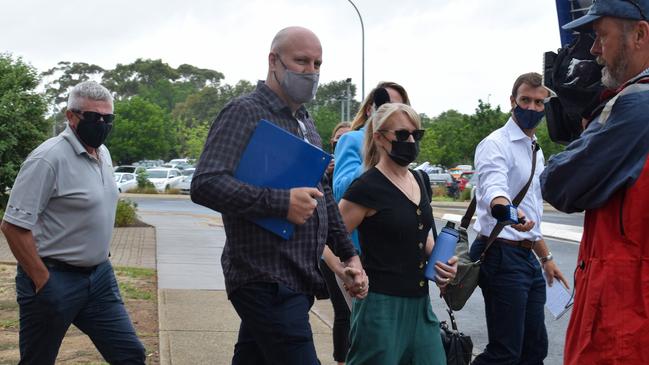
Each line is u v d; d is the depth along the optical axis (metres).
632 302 3.08
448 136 58.38
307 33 4.09
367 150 4.65
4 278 10.41
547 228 20.66
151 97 124.31
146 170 48.81
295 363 3.99
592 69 3.44
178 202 35.97
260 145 3.96
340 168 5.30
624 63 3.18
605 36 3.20
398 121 4.39
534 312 5.46
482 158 5.38
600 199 3.15
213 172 3.90
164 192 46.25
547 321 8.77
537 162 5.49
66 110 4.57
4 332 7.30
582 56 3.57
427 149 57.62
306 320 4.06
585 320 3.18
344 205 4.42
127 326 4.76
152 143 74.88
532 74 5.40
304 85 4.07
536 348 5.53
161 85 130.12
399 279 4.36
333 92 83.00
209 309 8.64
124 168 59.47
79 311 4.64
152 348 6.88
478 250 5.38
